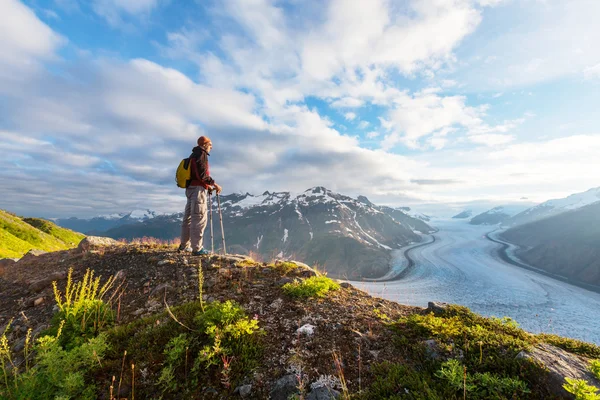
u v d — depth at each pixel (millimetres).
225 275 7512
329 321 5258
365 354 4367
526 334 4711
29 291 8078
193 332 4656
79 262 9953
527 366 3633
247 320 4965
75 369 4145
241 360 4148
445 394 3352
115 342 4762
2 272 9930
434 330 4629
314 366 4121
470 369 3730
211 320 4746
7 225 67562
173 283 7367
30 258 11195
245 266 8289
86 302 5695
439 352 4152
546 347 4293
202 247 9797
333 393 3586
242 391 3717
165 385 3863
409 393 3422
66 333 5215
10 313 7000
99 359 4219
